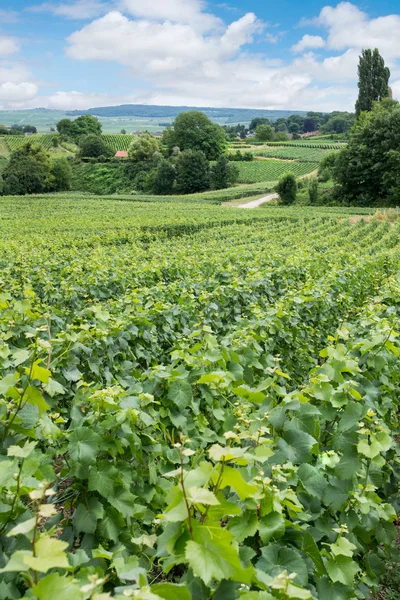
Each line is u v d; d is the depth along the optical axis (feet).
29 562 5.39
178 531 6.92
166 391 14.20
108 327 21.01
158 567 11.16
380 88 302.45
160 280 43.62
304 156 415.85
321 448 13.38
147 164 361.10
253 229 131.75
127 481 10.87
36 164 321.32
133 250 74.64
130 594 5.76
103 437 10.89
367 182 229.45
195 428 14.06
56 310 25.13
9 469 8.69
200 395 14.69
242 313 34.12
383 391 16.65
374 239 122.72
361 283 44.09
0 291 31.68
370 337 18.69
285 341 26.18
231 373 16.06
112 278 39.22
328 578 9.48
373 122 230.89
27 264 45.01
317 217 161.89
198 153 320.91
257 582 6.95
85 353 18.76
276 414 11.55
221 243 96.99
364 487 11.85
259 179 355.15
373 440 11.37
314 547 9.31
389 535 12.79
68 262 53.42
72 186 360.28
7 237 88.07
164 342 27.25
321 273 50.19
